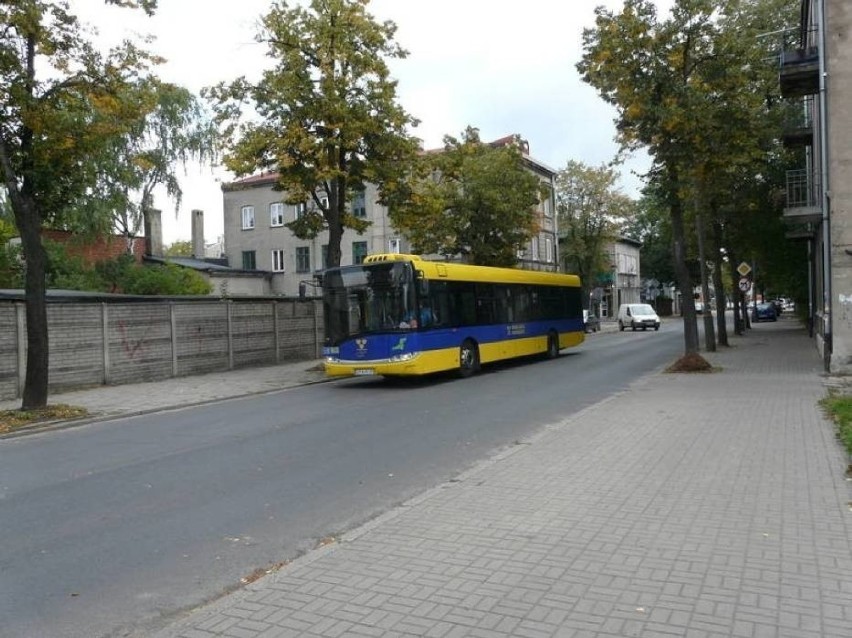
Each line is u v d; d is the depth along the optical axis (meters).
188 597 4.66
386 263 17.17
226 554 5.48
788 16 25.72
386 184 21.48
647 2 16.61
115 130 13.98
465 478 7.37
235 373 21.81
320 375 20.94
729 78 16.86
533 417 11.77
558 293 25.27
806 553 4.90
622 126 17.61
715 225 27.73
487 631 3.85
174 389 17.84
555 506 6.26
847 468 7.39
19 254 28.86
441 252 31.59
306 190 21.06
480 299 19.86
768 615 3.94
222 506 6.87
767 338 31.97
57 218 14.74
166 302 20.38
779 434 9.25
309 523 6.23
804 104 23.02
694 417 10.75
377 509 6.62
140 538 5.94
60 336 17.42
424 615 4.07
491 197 29.58
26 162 13.33
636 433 9.58
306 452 9.41
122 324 19.06
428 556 5.07
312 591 4.47
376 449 9.45
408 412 12.80
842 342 16.42
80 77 13.59
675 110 16.11
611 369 19.98
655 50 16.64
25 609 4.51
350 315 17.50
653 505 6.20
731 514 5.87
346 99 20.31
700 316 72.69
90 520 6.54
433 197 23.42
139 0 13.33
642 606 4.10
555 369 20.48
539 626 3.88
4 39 12.87
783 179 26.92
